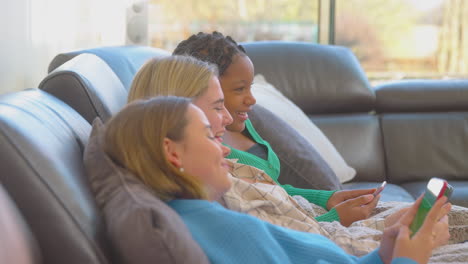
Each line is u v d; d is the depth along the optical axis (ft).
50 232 2.76
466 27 11.11
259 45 9.00
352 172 8.02
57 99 4.00
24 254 2.44
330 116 8.82
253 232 2.92
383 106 8.98
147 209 2.57
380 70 11.27
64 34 7.95
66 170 2.94
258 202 3.88
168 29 10.80
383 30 11.17
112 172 2.95
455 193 7.36
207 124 3.03
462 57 11.18
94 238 2.77
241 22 10.98
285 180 6.39
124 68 5.84
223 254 2.81
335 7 11.11
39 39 7.31
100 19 8.95
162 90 3.78
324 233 3.98
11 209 2.53
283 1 11.03
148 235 2.52
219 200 3.82
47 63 7.53
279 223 3.90
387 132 8.73
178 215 2.76
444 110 9.00
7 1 6.46
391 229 3.08
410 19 11.12
